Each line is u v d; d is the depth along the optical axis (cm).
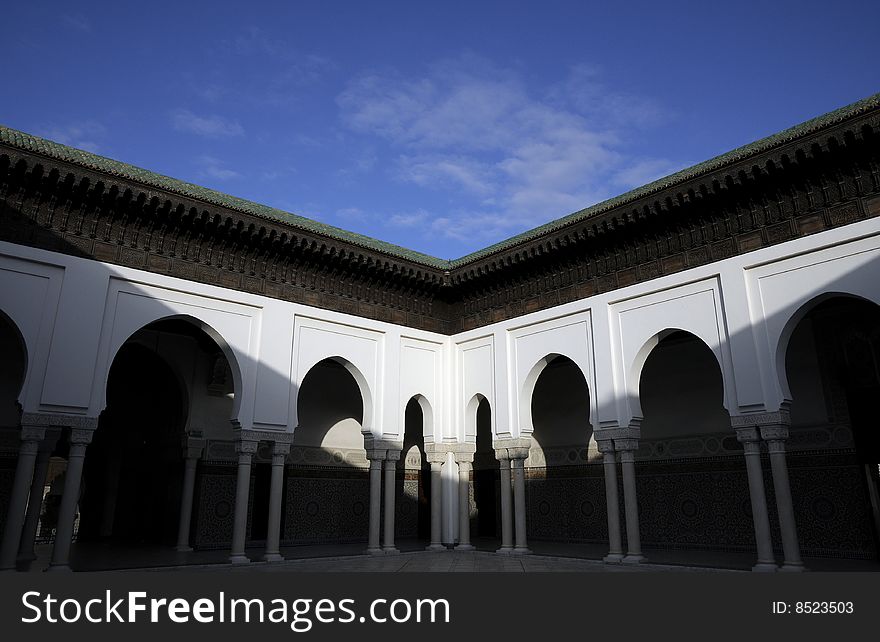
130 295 670
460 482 879
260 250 762
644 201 686
